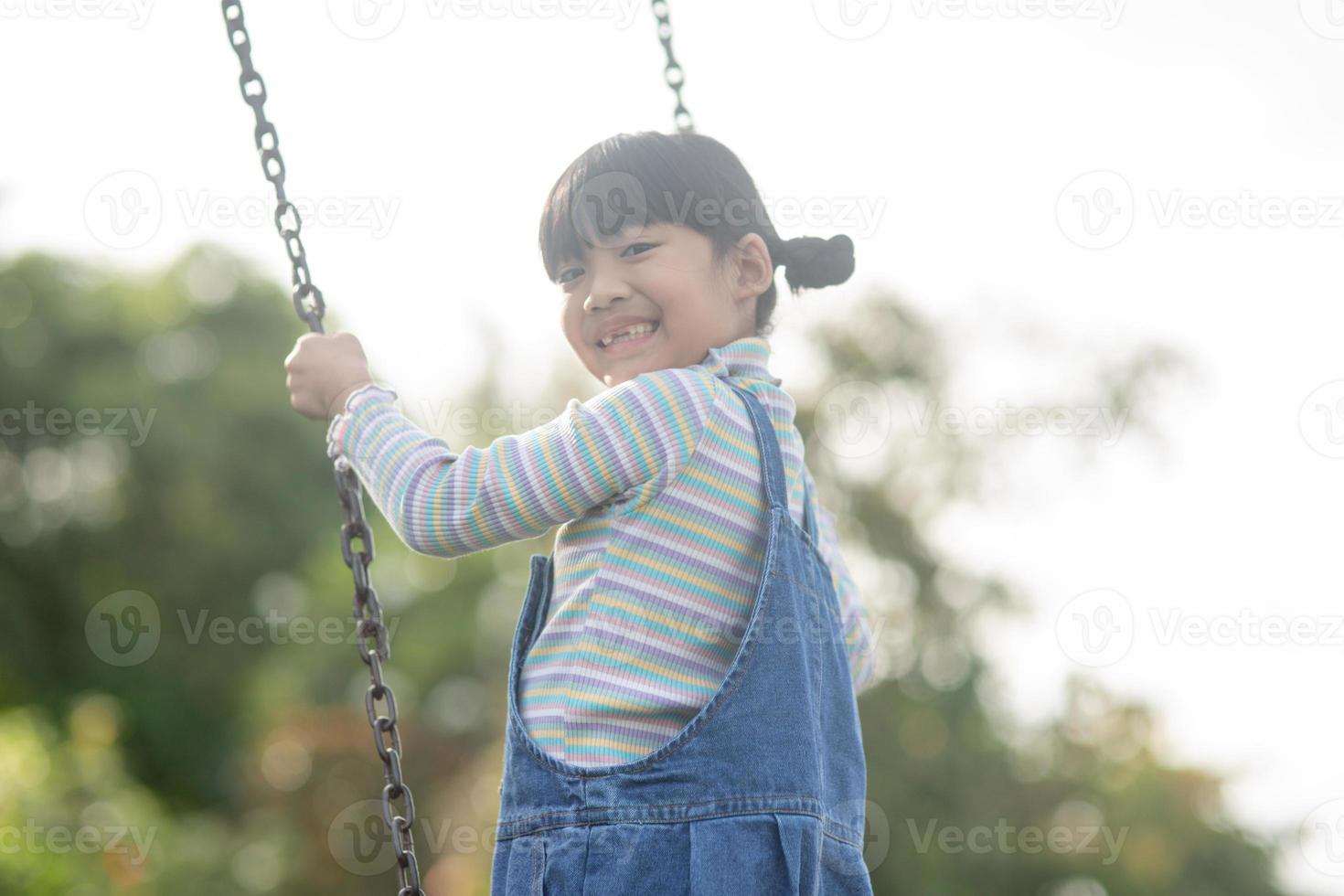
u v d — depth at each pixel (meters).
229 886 10.86
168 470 18.91
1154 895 11.99
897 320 11.68
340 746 11.88
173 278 20.25
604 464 2.12
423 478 2.19
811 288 2.72
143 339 19.61
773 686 2.08
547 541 12.76
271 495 19.36
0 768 9.65
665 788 2.01
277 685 13.57
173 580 19.05
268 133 2.57
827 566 2.34
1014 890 11.98
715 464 2.19
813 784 2.06
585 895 1.98
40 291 19.48
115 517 19.25
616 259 2.42
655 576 2.13
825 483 11.54
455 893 10.00
